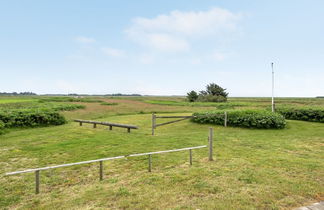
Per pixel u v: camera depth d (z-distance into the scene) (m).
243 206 3.35
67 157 6.68
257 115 12.56
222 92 46.31
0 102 28.44
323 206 3.37
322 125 13.16
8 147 8.04
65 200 3.77
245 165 5.52
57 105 25.14
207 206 3.35
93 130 12.20
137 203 3.53
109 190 4.09
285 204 3.44
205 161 5.95
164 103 37.19
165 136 10.27
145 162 5.97
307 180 4.45
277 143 8.41
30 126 13.05
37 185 4.11
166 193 3.87
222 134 10.70
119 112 23.39
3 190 4.32
